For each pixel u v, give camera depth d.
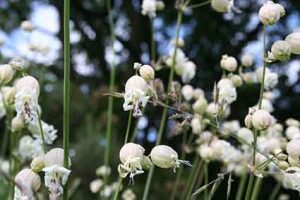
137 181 1.29
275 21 0.38
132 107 0.36
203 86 1.71
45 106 1.46
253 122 0.37
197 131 0.56
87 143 1.27
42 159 0.33
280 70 1.72
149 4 0.63
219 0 0.56
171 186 0.92
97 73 1.93
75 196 1.21
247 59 0.56
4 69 0.39
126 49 1.80
